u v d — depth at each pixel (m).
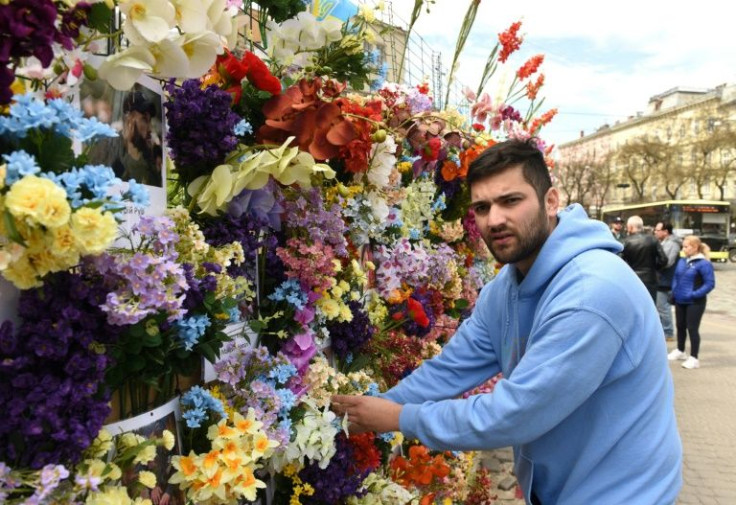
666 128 58.28
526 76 3.82
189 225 1.25
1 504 0.85
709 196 55.12
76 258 0.86
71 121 0.89
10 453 0.86
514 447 1.82
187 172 1.39
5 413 0.88
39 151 0.88
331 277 1.87
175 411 1.30
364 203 2.02
